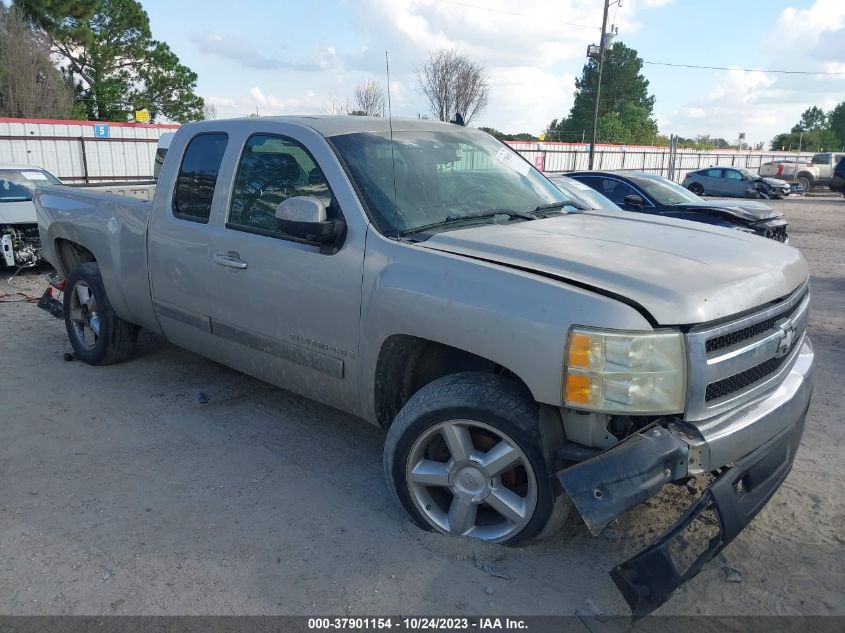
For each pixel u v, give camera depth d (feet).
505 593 9.48
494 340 9.29
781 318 10.19
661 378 8.54
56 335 21.77
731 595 9.59
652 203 33.55
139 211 15.67
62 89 112.78
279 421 15.25
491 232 11.09
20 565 10.07
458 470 10.16
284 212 11.30
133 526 11.09
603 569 10.05
